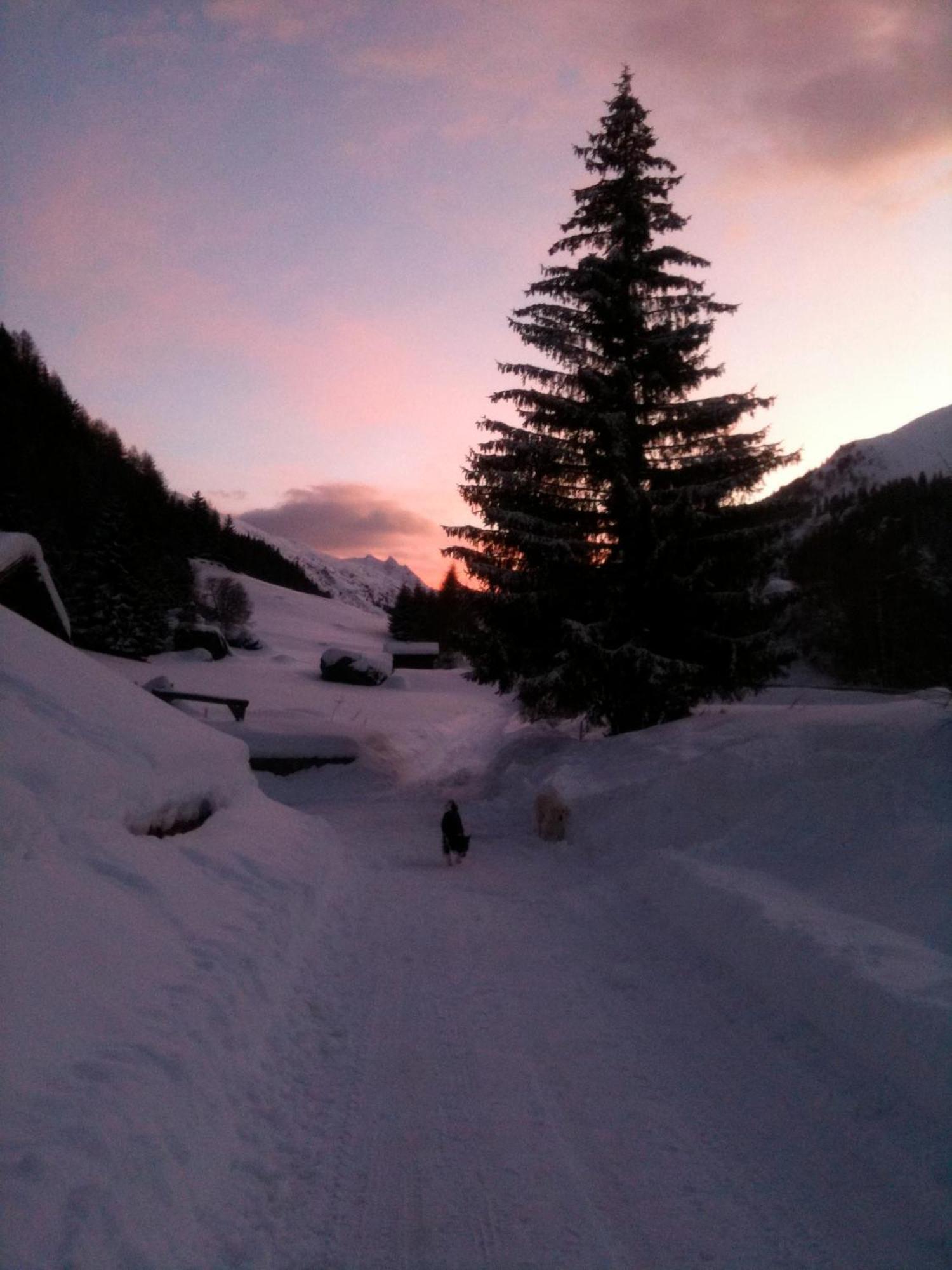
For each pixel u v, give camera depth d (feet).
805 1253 11.94
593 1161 14.46
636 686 54.85
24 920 14.78
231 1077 15.88
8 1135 10.71
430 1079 17.54
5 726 20.48
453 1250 12.10
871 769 32.37
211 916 21.79
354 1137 15.25
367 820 55.77
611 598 54.90
